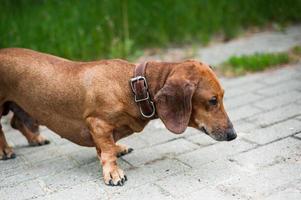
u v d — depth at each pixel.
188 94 1.55
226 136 1.59
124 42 2.79
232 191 1.56
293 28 3.17
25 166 1.79
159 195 1.58
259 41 2.91
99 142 1.67
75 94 1.67
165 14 3.02
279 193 1.53
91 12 2.90
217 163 1.70
